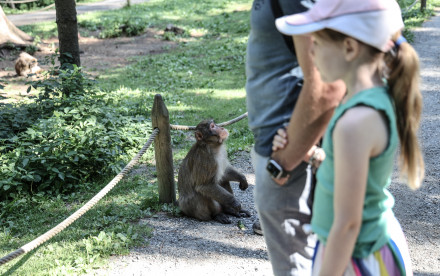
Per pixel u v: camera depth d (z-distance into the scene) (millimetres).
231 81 12367
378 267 1974
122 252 4625
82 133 7152
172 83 12422
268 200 2516
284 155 2211
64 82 8648
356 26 1729
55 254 4703
